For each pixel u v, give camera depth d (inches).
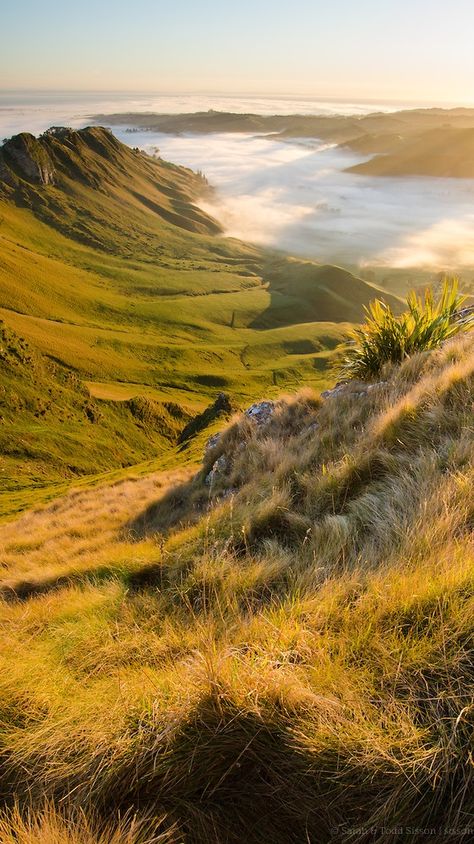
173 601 144.6
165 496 439.5
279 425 362.3
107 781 66.8
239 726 67.1
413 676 69.4
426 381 224.2
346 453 194.7
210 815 62.9
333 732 62.4
